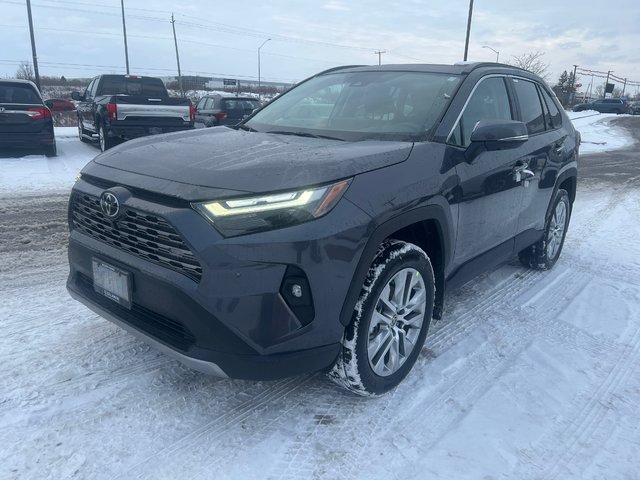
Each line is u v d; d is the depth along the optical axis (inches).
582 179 429.1
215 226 88.2
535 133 170.2
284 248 89.0
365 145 114.8
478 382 119.6
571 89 2313.0
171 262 92.4
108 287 104.8
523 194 158.2
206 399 108.9
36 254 196.1
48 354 122.4
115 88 510.9
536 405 112.1
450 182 118.5
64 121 946.7
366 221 96.6
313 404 109.0
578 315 158.6
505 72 160.2
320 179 93.3
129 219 97.5
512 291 175.6
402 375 114.9
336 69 172.6
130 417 102.0
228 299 88.0
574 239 244.8
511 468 93.2
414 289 115.8
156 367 119.3
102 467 89.1
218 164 99.5
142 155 110.8
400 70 153.5
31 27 912.3
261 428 101.0
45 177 347.9
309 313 93.9
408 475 90.4
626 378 124.9
